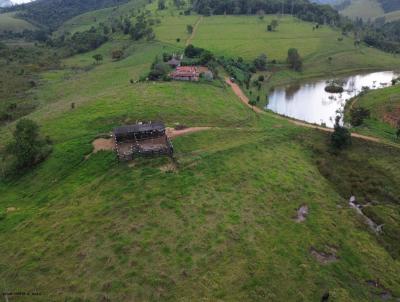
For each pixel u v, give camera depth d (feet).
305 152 274.98
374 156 270.46
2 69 618.44
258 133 295.48
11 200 210.18
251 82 507.71
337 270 164.14
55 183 220.02
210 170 228.22
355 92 490.49
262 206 201.46
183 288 143.74
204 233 173.58
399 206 216.33
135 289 142.00
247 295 143.43
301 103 444.14
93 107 331.16
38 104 430.61
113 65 615.57
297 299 145.59
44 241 169.37
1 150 278.87
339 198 221.25
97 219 180.75
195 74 435.94
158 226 175.94
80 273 150.10
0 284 146.72
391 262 173.37
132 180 209.56
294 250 171.94
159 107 326.44
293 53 598.75
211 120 314.14
